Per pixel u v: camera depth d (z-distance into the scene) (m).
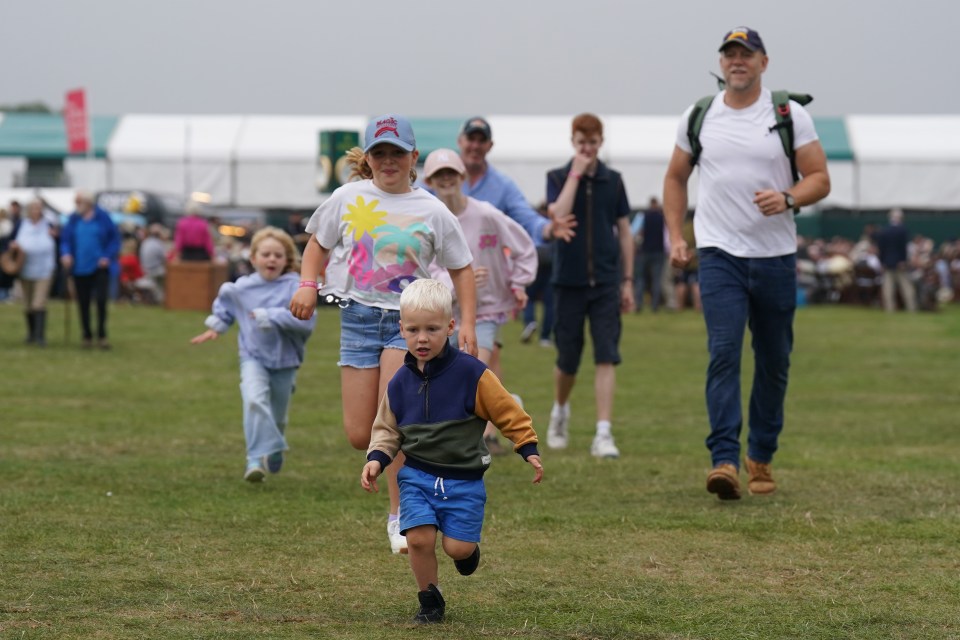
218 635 12.30
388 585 14.67
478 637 12.48
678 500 20.02
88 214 47.91
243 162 111.75
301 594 14.18
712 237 20.09
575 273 24.78
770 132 19.84
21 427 27.78
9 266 48.31
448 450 13.03
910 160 113.69
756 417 20.61
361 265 16.59
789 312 20.14
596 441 24.89
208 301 70.69
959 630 12.92
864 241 105.44
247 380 21.64
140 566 15.29
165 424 28.84
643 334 61.00
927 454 25.06
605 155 108.56
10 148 111.81
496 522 18.20
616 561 15.90
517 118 111.50
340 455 24.75
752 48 19.66
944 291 103.81
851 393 37.25
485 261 23.33
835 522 18.17
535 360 46.50
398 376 13.20
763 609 13.68
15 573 14.77
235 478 21.83
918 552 16.41
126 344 50.69
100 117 115.06
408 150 16.34
